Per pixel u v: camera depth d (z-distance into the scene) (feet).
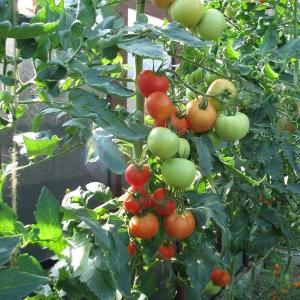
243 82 4.25
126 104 6.48
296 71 5.25
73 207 3.50
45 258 5.74
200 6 3.22
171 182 3.30
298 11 5.98
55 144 3.12
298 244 7.94
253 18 5.89
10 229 2.53
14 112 2.63
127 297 2.97
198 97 3.76
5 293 1.99
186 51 4.39
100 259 3.10
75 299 3.31
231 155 5.58
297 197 6.86
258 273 9.65
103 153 2.61
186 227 3.67
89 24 2.92
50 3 2.70
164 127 3.39
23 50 2.54
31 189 5.84
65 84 3.84
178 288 6.16
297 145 6.20
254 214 5.59
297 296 9.33
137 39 2.94
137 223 3.56
